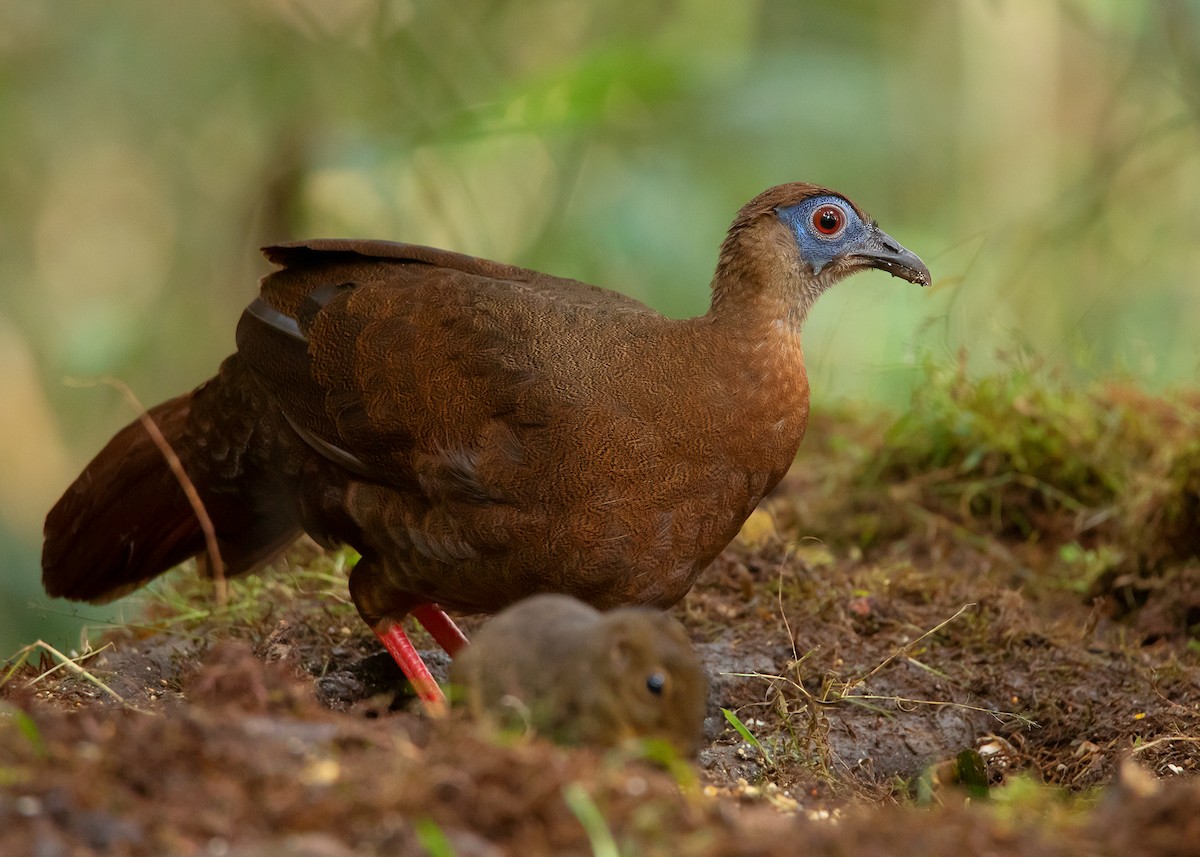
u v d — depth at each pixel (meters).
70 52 18.02
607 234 16.95
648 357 8.37
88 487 9.87
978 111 20.91
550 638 6.18
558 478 8.20
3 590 15.11
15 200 18.73
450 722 5.85
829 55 18.61
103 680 8.76
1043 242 16.62
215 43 18.11
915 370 13.34
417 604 9.09
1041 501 12.40
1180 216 18.72
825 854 5.18
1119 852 5.34
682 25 19.09
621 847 5.10
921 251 18.22
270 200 17.78
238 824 5.07
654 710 6.07
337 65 17.56
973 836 5.38
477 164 18.28
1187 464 11.09
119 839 4.97
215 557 8.36
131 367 17.86
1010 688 9.46
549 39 19.39
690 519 8.37
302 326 8.98
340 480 8.91
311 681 8.94
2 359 18.66
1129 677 9.58
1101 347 16.88
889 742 8.84
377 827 5.06
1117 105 18.48
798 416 8.70
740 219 8.91
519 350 8.38
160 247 18.88
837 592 10.43
